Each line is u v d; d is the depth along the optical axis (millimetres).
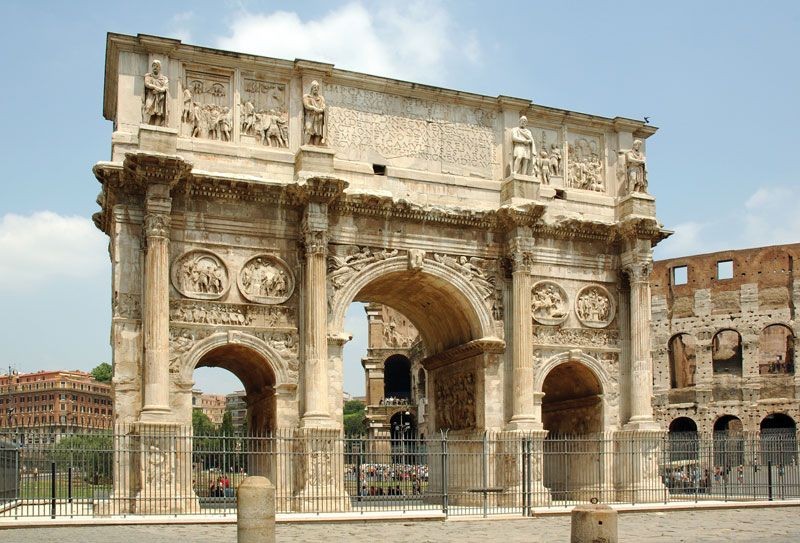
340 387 41281
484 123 46844
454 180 45406
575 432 49188
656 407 89250
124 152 39250
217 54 41562
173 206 39875
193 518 34344
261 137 42219
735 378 86000
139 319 38688
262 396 43000
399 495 43750
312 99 42406
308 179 40438
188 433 38500
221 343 39875
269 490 23234
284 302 41281
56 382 162250
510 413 44562
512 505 42500
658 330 90438
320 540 29578
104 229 45625
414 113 45469
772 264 86125
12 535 29891
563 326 46625
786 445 75188
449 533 31766
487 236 45500
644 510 40125
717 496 49656
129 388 38156
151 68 40062
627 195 48281
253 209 41281
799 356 83438
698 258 89375
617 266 48250
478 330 45062
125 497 36188
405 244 43750
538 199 45719
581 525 22250
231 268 40625
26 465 39406
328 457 39344
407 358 102875
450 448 47531
